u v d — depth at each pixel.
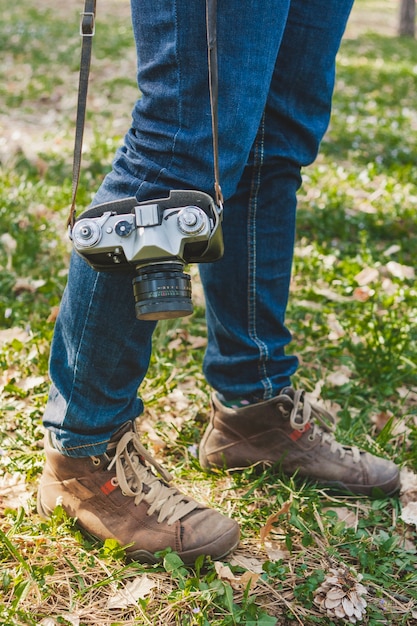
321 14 1.70
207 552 1.62
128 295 1.46
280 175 1.79
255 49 1.39
